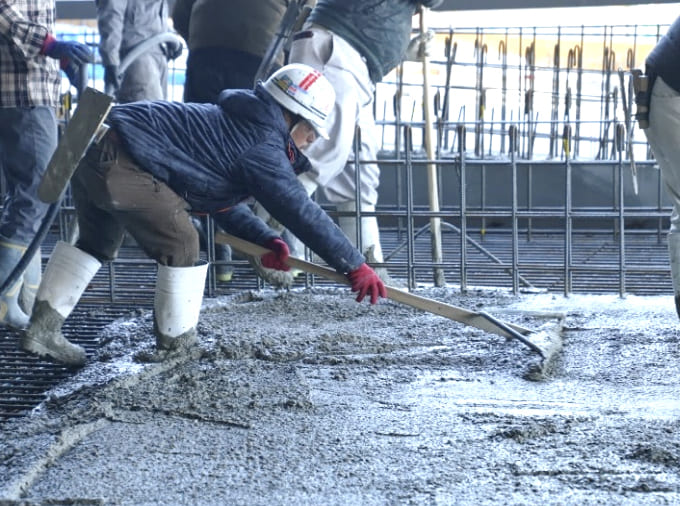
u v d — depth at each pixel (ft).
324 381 36.63
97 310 51.03
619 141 51.16
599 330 44.37
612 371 37.88
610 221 75.46
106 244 39.68
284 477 27.09
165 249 38.11
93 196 36.47
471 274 60.54
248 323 45.32
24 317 43.68
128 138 35.09
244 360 39.45
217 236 40.47
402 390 35.47
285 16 50.26
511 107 91.56
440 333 43.47
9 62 42.60
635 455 28.35
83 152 34.40
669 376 37.09
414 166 78.02
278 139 36.19
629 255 65.31
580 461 27.99
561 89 90.84
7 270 43.55
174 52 62.95
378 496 25.66
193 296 39.34
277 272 51.47
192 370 37.86
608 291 54.34
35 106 43.19
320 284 55.21
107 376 36.76
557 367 38.55
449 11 77.10
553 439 29.91
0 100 42.83
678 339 42.45
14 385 40.16
